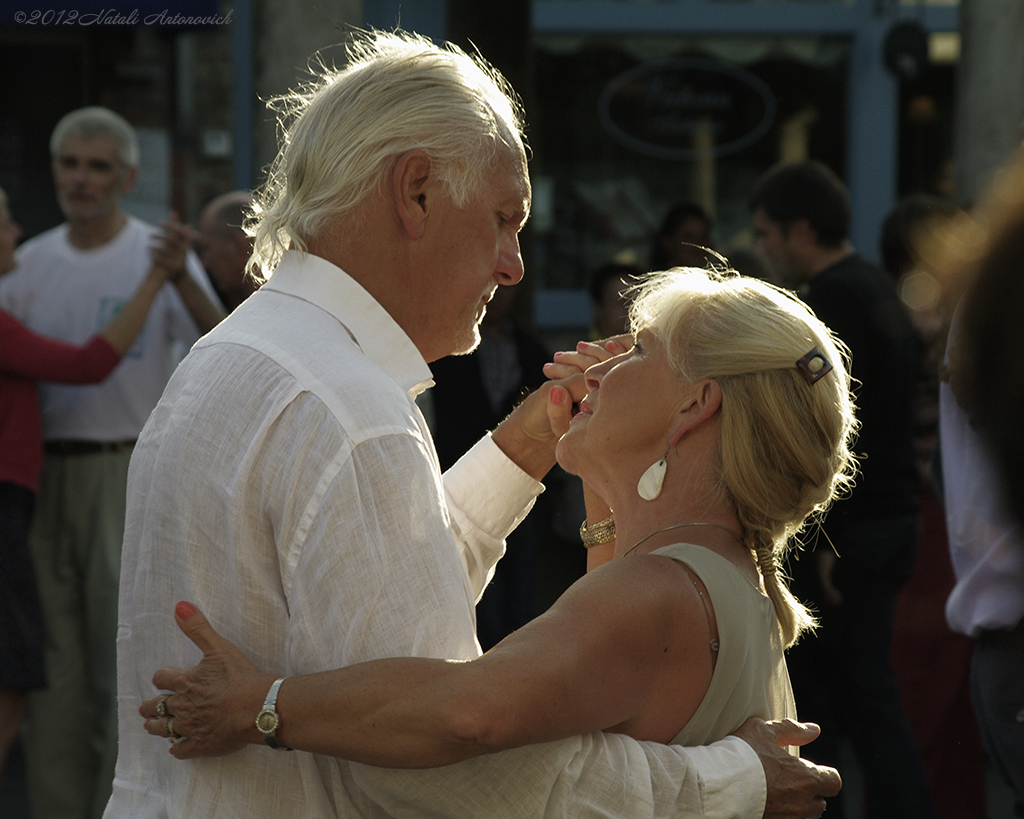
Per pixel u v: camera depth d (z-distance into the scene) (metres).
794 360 2.50
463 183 2.45
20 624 5.82
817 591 5.86
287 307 2.43
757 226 6.57
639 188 13.68
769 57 13.55
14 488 5.88
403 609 2.20
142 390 6.25
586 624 2.24
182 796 2.31
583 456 2.67
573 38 13.42
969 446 3.86
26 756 6.27
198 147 11.96
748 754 2.39
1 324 5.82
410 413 2.34
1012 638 3.82
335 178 2.42
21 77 11.62
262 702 2.16
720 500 2.55
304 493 2.22
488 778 2.20
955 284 1.54
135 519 2.46
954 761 6.68
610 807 2.22
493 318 7.64
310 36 7.02
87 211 6.31
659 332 2.60
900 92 13.74
